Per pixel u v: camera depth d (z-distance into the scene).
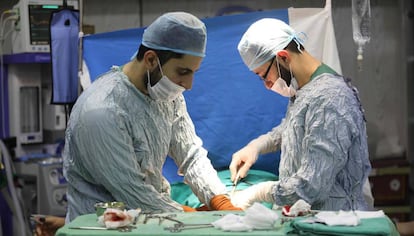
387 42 3.89
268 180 2.47
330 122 1.89
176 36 1.86
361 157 1.97
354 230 1.41
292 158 2.04
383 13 3.87
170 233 1.45
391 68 3.91
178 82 1.94
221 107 2.70
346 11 2.91
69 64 3.00
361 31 2.29
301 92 2.02
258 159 2.64
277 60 2.06
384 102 3.94
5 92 3.54
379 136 3.97
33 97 3.60
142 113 1.98
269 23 2.13
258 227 1.49
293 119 2.02
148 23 3.87
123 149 1.88
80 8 2.80
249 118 2.69
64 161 2.02
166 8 3.86
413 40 3.85
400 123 3.97
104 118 1.86
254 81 2.67
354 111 1.94
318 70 2.04
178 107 2.23
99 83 1.97
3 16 3.49
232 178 2.44
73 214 2.00
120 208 1.64
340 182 2.01
